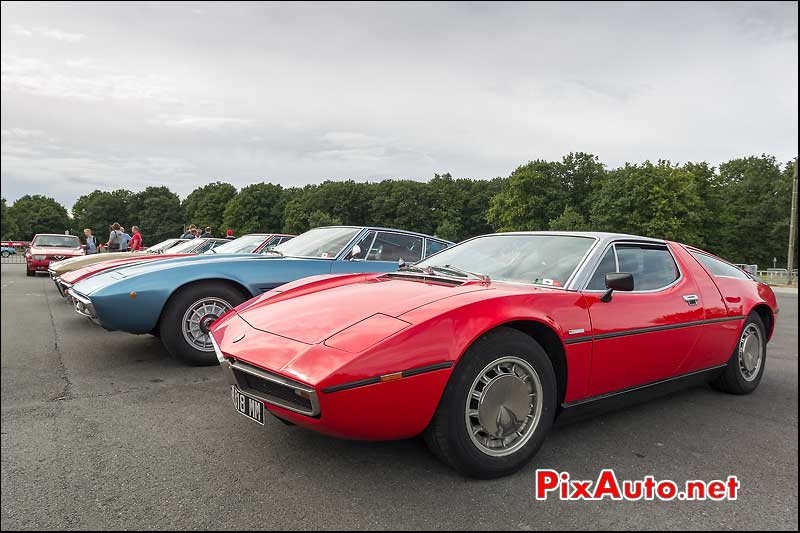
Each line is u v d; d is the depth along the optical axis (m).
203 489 2.26
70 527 1.95
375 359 2.11
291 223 87.88
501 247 3.55
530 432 2.51
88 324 6.82
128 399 3.54
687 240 47.41
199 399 3.55
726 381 3.89
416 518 2.05
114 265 6.04
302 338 2.33
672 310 3.26
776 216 53.69
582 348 2.72
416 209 83.50
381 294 2.71
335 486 2.30
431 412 2.23
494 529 1.99
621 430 3.13
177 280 4.41
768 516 2.15
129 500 2.16
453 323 2.28
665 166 51.19
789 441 2.98
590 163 63.81
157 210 99.38
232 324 2.82
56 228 100.88
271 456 2.61
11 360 4.71
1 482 2.31
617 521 2.08
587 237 3.31
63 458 2.57
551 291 2.76
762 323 4.15
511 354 2.43
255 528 1.96
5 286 13.03
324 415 2.08
